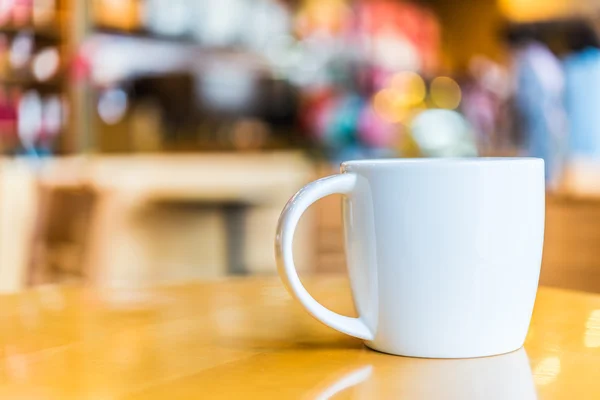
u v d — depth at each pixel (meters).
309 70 4.75
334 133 4.54
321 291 0.74
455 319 0.47
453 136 4.12
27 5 3.55
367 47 4.89
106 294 0.72
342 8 4.82
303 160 3.79
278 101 4.69
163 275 2.53
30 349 0.51
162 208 2.55
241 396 0.40
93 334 0.55
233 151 4.48
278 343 0.52
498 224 0.47
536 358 0.48
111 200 1.90
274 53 4.57
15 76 3.53
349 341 0.53
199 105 4.38
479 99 4.79
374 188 0.48
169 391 0.41
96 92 3.83
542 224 0.50
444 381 0.43
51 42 3.65
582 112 4.26
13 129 3.49
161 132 4.20
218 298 0.69
